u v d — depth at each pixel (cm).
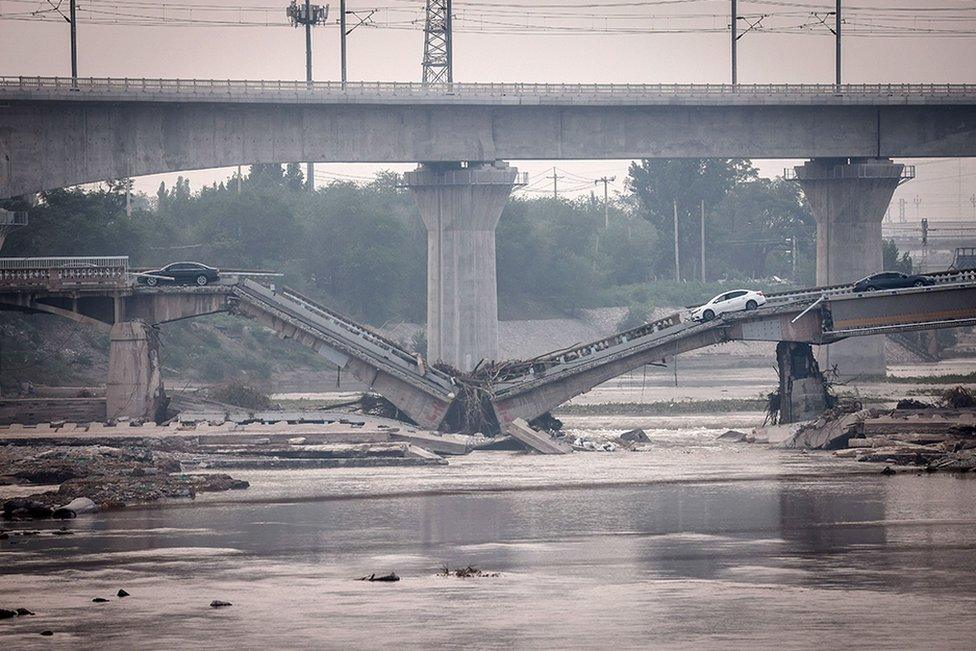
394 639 16838
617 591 19475
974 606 18412
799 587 19662
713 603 18662
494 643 16650
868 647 16425
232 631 17275
